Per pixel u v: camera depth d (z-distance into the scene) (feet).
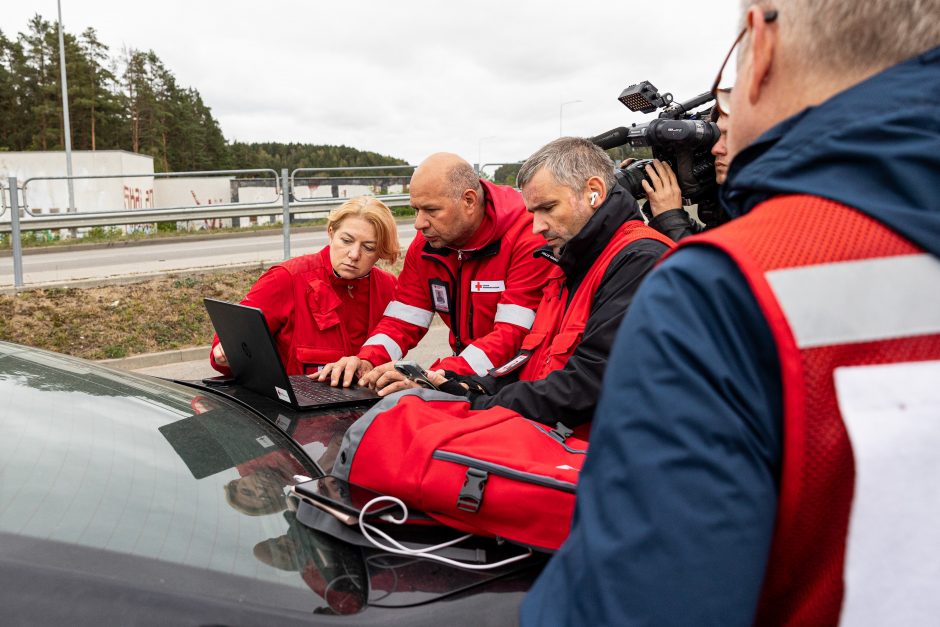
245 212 36.94
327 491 4.16
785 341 1.91
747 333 1.99
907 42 2.13
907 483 1.88
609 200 6.57
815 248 2.00
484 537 3.99
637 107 8.10
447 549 3.88
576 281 6.95
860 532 1.89
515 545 3.93
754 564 1.94
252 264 28.43
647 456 1.99
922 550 1.89
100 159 87.51
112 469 3.92
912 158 2.01
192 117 251.80
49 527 3.22
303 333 8.97
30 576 2.92
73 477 3.71
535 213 6.76
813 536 2.04
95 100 200.44
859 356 1.93
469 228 8.38
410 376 6.11
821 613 2.09
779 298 1.94
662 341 2.05
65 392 4.90
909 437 1.88
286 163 342.64
